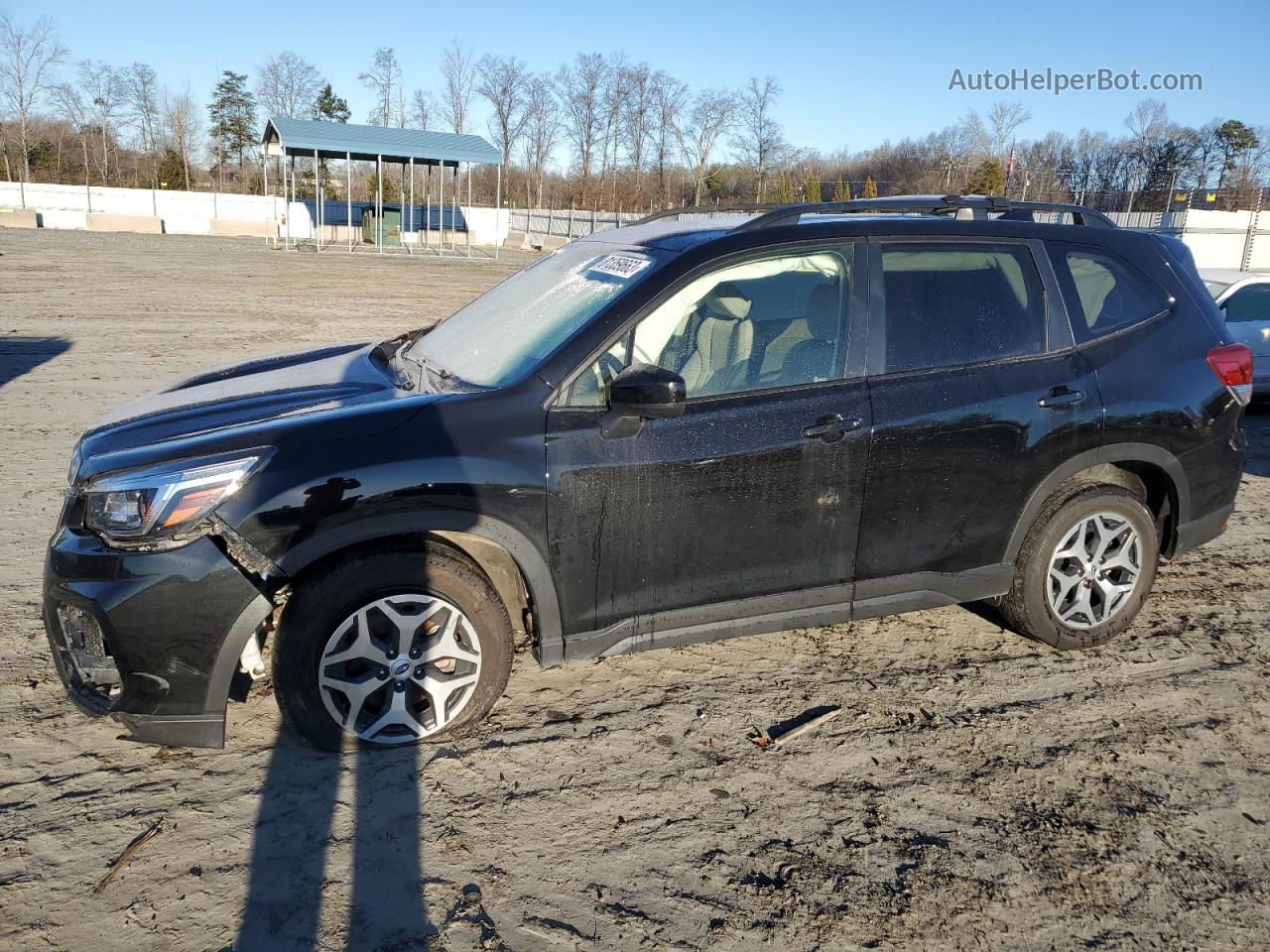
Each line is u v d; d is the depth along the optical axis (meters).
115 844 2.73
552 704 3.57
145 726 2.94
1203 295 4.21
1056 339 3.82
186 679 2.90
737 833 2.86
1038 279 3.85
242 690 3.31
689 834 2.85
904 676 3.86
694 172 58.81
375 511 2.96
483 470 3.06
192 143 66.62
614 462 3.19
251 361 4.38
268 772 3.09
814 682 3.79
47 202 46.41
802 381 3.47
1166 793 3.09
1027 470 3.73
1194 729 3.49
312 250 35.84
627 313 3.31
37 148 62.25
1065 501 3.85
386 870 2.66
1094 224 4.21
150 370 10.30
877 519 3.57
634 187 59.19
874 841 2.83
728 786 3.09
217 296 18.38
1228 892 2.64
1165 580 4.96
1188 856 2.79
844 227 3.62
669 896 2.59
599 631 3.35
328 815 2.88
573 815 2.92
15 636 4.00
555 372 3.22
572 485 3.16
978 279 3.76
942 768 3.21
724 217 4.09
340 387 3.56
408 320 15.96
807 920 2.51
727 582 3.45
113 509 2.89
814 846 2.81
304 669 3.04
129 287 19.08
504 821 2.88
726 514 3.36
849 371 3.52
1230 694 3.74
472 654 3.22
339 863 2.68
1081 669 3.93
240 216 48.81
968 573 3.79
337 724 3.12
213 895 2.54
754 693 3.70
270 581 2.92
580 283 3.70
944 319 3.68
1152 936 2.48
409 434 3.04
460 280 25.86
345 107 72.88
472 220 48.78
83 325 13.46
